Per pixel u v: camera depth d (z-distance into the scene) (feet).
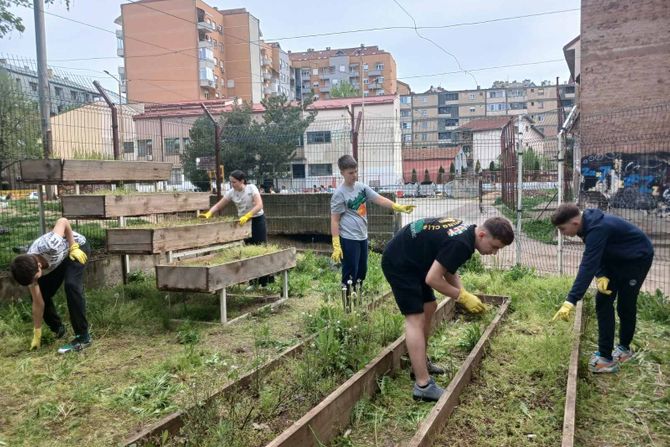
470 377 14.23
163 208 26.17
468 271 28.66
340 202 20.27
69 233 17.81
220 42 205.05
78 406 13.05
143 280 27.07
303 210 37.88
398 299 13.39
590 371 15.33
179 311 21.59
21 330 18.98
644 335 18.31
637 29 50.65
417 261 13.11
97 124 31.37
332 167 59.77
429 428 10.50
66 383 14.53
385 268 13.64
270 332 19.15
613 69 51.52
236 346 17.56
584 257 14.55
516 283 25.38
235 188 26.84
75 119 30.17
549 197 61.62
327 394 12.91
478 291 24.43
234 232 25.48
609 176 49.11
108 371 15.44
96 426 12.08
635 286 15.23
